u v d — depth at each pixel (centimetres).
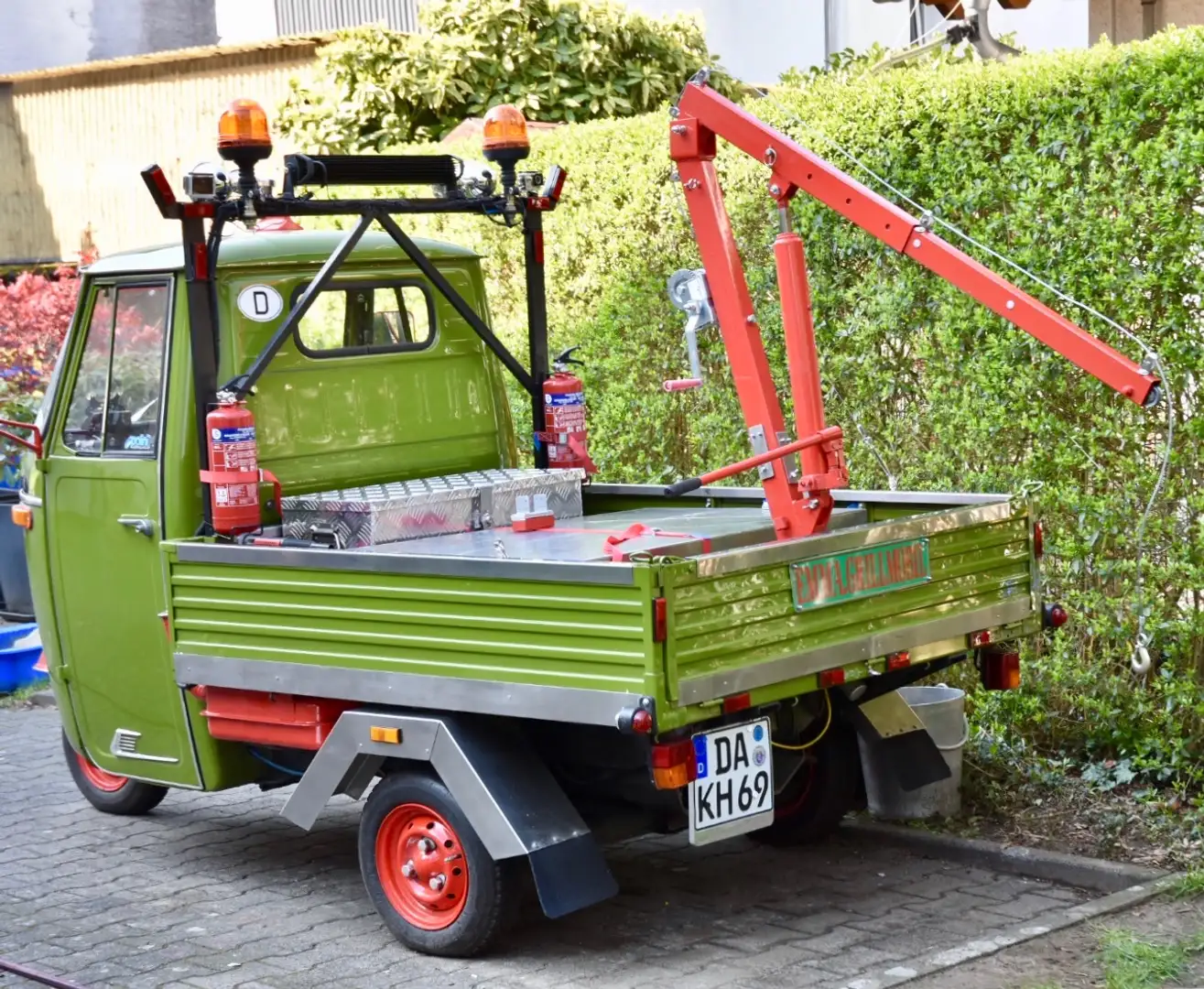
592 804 531
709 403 781
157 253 598
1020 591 559
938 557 523
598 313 830
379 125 1149
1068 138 609
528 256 645
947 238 650
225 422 546
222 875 605
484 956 509
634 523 579
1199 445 596
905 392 689
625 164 804
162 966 511
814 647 480
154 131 1577
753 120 538
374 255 622
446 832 505
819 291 705
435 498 567
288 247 598
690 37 1232
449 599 480
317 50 1356
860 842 613
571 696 455
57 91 1644
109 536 600
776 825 607
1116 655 630
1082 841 582
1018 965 477
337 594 508
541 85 1163
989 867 579
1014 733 657
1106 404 616
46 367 1129
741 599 459
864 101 673
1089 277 609
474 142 930
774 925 529
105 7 2025
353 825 666
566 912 469
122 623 602
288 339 594
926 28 977
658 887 571
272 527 563
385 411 622
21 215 1694
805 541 478
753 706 466
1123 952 474
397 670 495
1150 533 612
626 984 480
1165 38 591
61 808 700
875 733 562
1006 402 643
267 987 490
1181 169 576
